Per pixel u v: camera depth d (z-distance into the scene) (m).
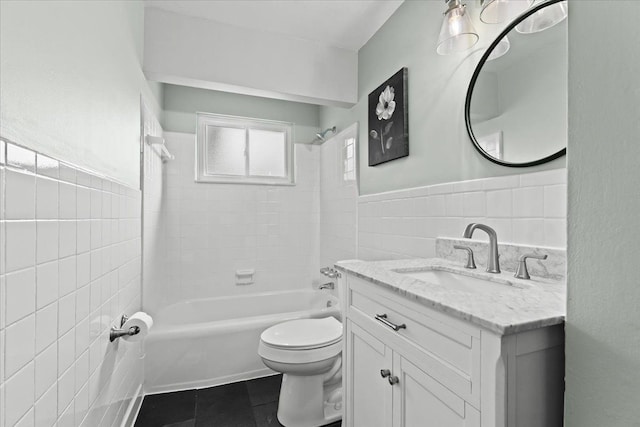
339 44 2.36
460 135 1.46
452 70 1.51
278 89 2.22
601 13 0.58
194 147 2.85
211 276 2.88
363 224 2.32
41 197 0.76
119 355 1.43
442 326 0.77
